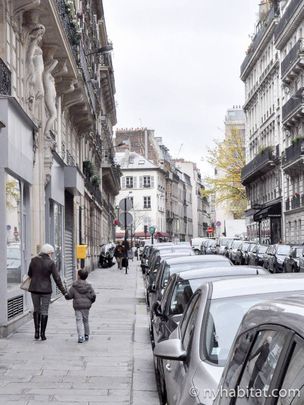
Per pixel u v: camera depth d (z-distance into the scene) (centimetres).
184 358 551
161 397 787
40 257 1303
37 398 845
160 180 11744
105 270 4272
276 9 6150
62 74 2234
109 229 6819
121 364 1066
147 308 1891
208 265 1271
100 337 1343
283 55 5788
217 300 587
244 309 565
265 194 6656
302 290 558
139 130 11906
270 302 339
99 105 5091
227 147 7731
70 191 2617
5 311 1328
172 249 2408
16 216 1510
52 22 1848
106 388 902
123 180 11425
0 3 1502
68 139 2823
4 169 1327
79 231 3156
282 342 297
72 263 2808
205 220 18475
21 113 1480
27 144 1602
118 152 11738
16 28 1658
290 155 5200
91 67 4059
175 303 876
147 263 2475
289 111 5294
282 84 5744
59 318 1645
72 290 1287
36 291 1297
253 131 7469
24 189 1653
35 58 1830
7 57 1539
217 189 7769
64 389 895
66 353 1161
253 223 7244
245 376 339
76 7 3108
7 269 1391
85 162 3562
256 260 3616
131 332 1420
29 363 1071
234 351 372
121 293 2470
